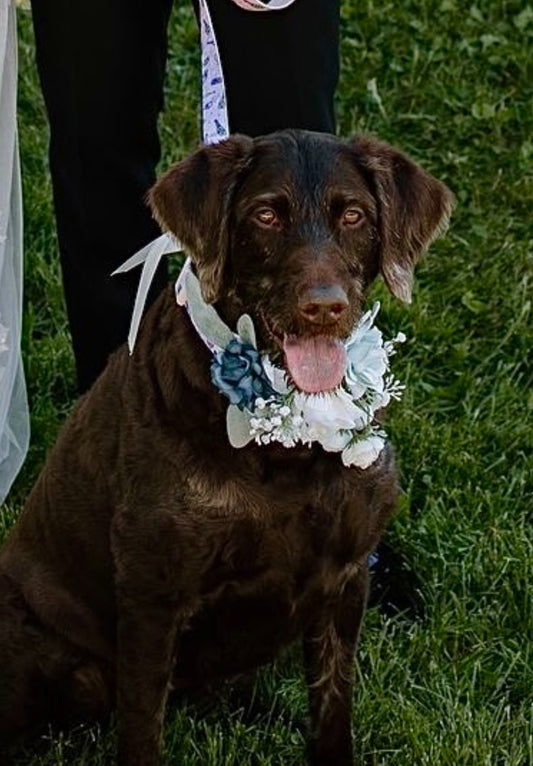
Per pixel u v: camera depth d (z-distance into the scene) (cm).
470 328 929
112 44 686
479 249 990
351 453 558
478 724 660
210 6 666
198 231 555
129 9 684
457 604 731
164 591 579
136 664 589
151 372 585
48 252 959
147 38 698
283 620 595
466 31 1177
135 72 699
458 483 803
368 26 1168
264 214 545
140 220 733
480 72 1144
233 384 549
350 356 557
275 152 552
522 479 807
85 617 641
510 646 718
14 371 726
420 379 880
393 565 761
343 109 1103
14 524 707
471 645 720
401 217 568
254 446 559
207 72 632
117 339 757
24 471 809
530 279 962
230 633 600
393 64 1135
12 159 686
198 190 556
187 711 681
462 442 826
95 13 680
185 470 564
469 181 1045
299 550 574
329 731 641
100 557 621
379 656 700
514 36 1177
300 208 544
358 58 1141
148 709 593
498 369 891
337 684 634
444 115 1106
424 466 812
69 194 727
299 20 670
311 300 525
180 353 571
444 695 685
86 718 669
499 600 740
